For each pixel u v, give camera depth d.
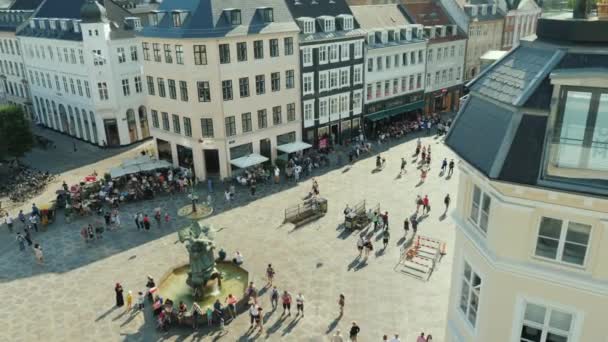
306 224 36.94
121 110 57.91
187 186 44.84
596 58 11.49
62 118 64.56
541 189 11.68
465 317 15.04
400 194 42.03
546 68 11.82
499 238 12.84
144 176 46.12
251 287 27.36
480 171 12.52
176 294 28.78
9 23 72.56
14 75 73.25
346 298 27.88
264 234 35.50
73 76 59.16
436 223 36.50
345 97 56.41
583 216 11.62
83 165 53.09
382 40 59.28
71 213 39.34
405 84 63.97
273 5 47.84
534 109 11.62
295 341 24.61
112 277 30.77
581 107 11.11
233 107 45.75
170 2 46.53
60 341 25.02
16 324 26.44
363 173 47.34
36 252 32.31
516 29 80.06
